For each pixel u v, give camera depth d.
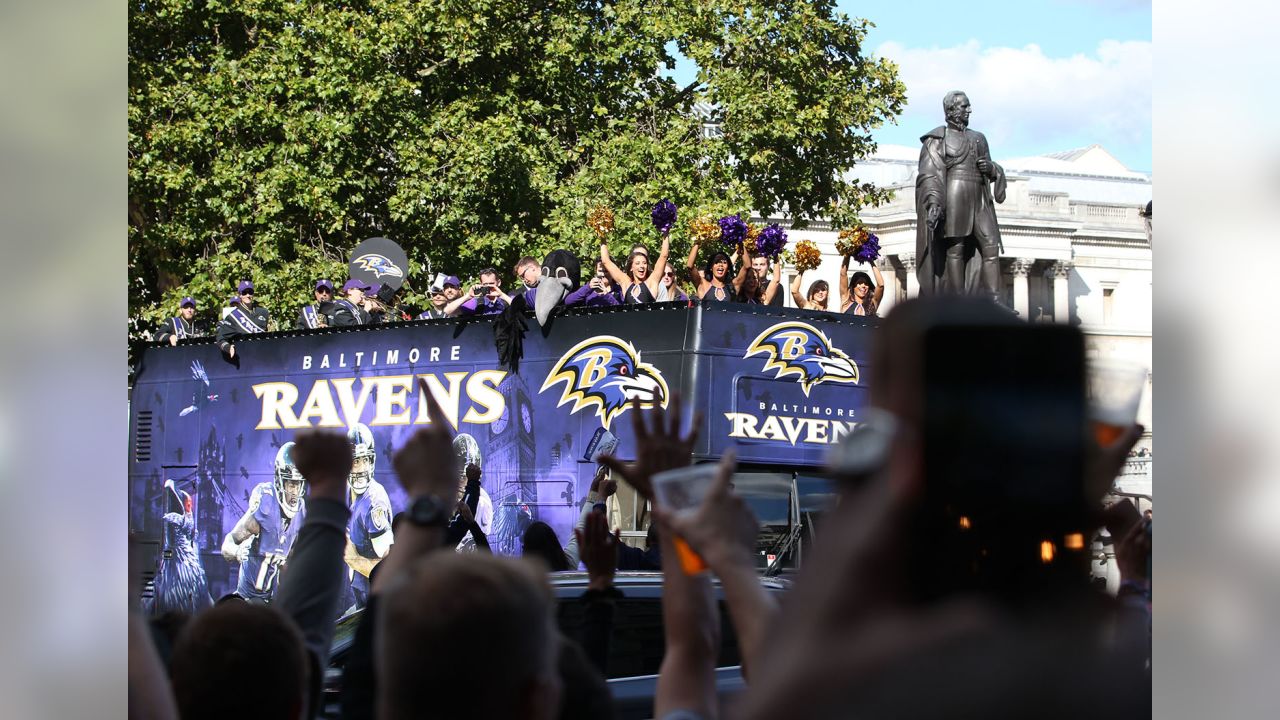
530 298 12.44
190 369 15.79
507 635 2.11
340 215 27.38
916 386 1.55
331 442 3.29
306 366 14.31
